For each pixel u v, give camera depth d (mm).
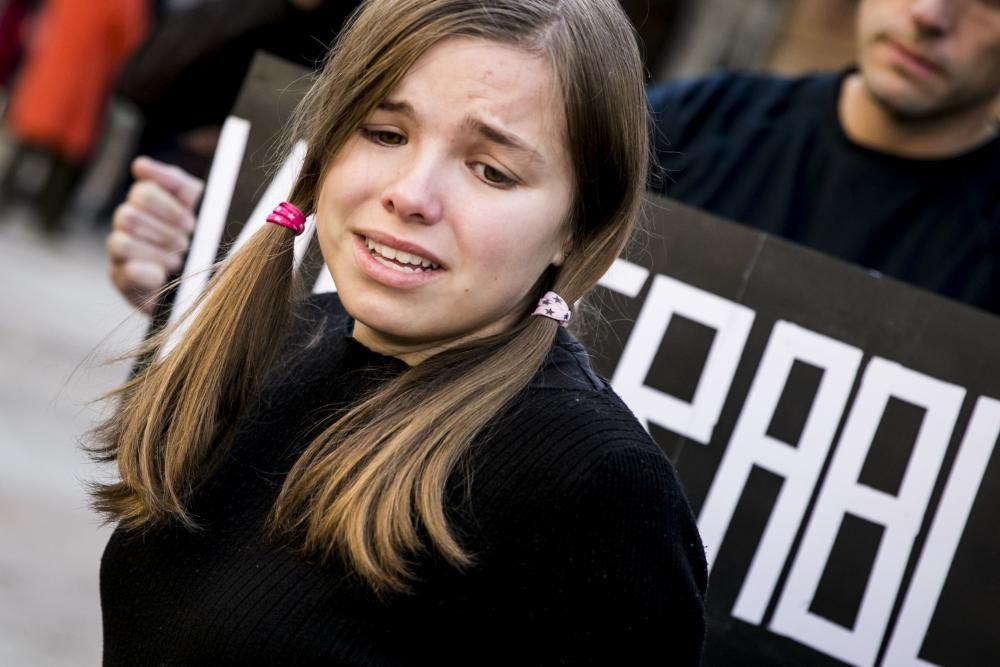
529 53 3104
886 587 4352
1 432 9898
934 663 4312
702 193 5488
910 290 4438
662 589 3111
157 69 6633
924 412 4395
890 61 5117
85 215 20156
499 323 3316
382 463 3066
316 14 6461
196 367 3486
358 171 3184
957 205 5238
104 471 4000
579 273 3287
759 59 25953
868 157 5328
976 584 4305
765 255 4527
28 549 8273
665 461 3174
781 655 4387
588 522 3035
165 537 3342
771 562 4418
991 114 5363
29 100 16594
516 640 3096
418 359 3344
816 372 4465
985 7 5020
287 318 3635
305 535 3139
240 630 3074
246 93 4855
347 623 3059
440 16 3111
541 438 3084
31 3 18297
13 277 14422
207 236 4797
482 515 3055
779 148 5457
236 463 3396
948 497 4352
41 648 7191
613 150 3209
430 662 3111
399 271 3145
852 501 4402
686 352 4535
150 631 3260
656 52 26328
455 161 3127
